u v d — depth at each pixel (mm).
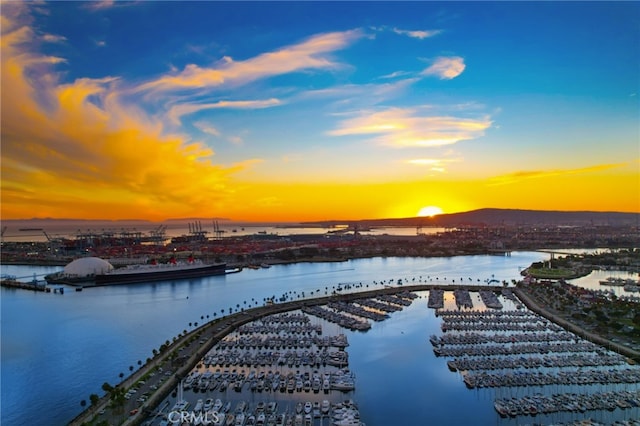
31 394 199125
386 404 187375
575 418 172625
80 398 195500
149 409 175375
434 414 178375
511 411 176250
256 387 199500
